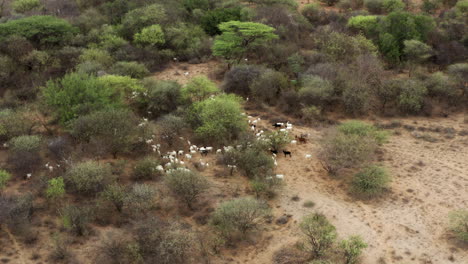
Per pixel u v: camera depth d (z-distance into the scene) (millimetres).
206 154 33781
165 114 39938
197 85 40406
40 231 24859
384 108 41688
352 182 29500
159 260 21938
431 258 22625
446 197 27828
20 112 38094
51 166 31047
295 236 24469
